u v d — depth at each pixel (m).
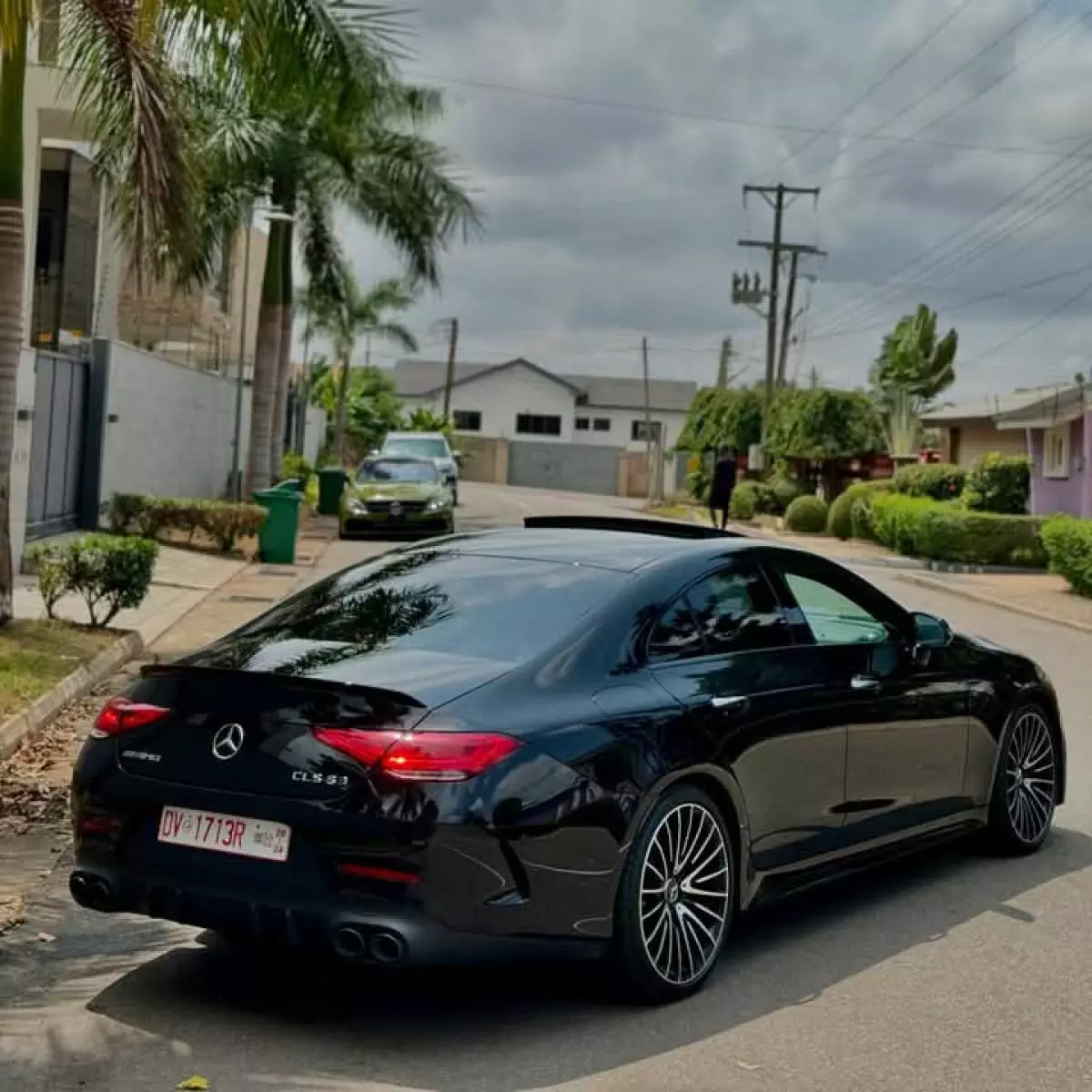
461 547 6.20
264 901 4.72
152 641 13.86
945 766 6.82
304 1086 4.45
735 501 44.25
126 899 5.02
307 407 51.16
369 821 4.59
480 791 4.62
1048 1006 5.28
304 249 29.61
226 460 33.22
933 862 7.32
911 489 34.41
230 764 4.85
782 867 5.79
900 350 43.28
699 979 5.32
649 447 67.00
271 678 4.84
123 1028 4.90
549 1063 4.66
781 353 49.44
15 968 5.50
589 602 5.46
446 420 71.94
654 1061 4.69
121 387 23.44
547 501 53.28
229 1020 4.99
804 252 47.50
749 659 5.77
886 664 6.41
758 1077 4.59
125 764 5.07
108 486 22.97
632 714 5.12
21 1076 4.49
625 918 5.00
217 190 24.53
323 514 36.34
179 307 35.00
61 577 12.70
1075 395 30.94
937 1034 4.99
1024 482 30.30
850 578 6.55
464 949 4.64
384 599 5.71
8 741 8.71
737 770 5.48
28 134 20.73
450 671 5.03
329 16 12.16
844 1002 5.28
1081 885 6.93
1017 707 7.34
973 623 19.47
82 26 10.66
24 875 6.71
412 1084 4.48
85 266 27.44
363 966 5.55
